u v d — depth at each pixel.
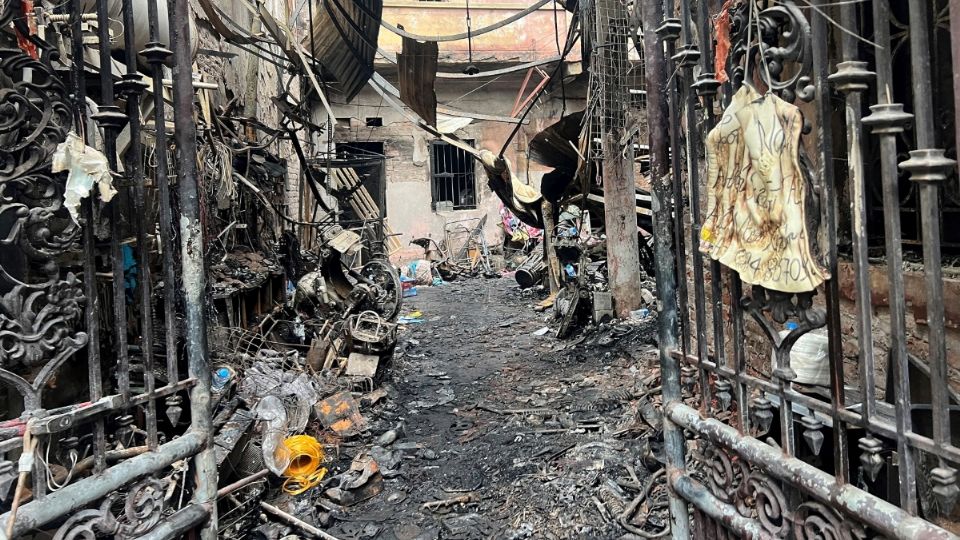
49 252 1.58
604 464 3.80
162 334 3.93
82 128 1.71
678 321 2.20
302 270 9.48
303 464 4.13
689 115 1.92
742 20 1.69
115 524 1.67
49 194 1.60
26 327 1.54
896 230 1.28
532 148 8.62
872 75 1.31
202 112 5.73
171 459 1.80
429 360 7.70
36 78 2.12
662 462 3.59
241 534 3.28
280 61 11.50
